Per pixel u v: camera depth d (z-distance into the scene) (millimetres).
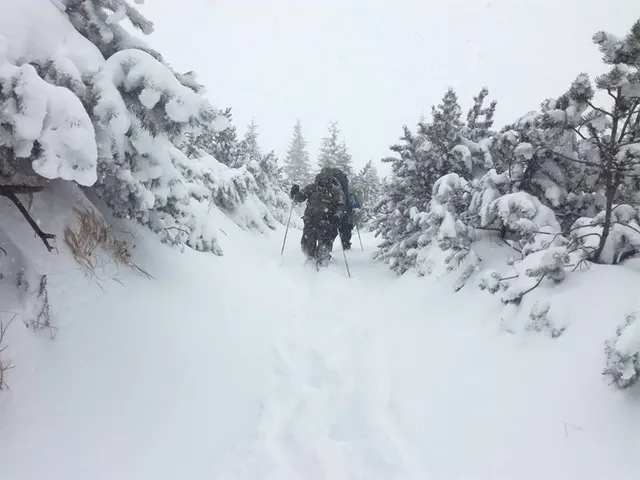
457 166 6664
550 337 3000
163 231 4098
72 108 2283
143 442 2270
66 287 2678
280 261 7590
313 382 3441
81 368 2406
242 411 2871
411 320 4715
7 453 1900
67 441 2066
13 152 2436
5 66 2188
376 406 3162
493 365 3121
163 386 2672
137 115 3031
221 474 2312
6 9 2537
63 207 3062
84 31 3254
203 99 3045
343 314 5051
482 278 4059
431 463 2502
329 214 7543
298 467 2471
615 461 2025
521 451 2328
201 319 3574
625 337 2176
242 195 9398
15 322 2324
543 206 4375
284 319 4559
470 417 2750
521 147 4707
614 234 3521
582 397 2422
